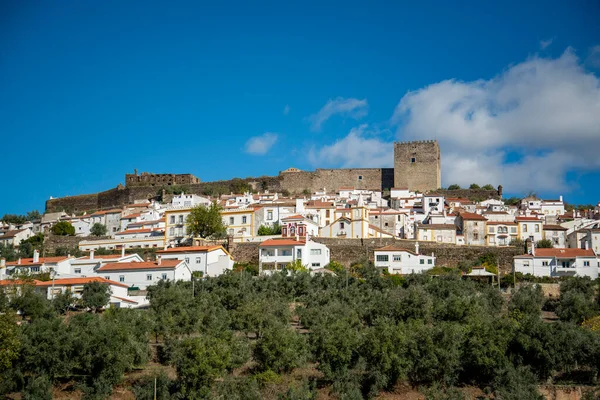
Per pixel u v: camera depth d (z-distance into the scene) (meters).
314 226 161.62
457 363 83.62
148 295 113.81
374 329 86.56
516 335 86.44
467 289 110.62
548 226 168.62
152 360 89.94
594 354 83.88
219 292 107.12
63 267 136.25
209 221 161.38
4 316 86.44
